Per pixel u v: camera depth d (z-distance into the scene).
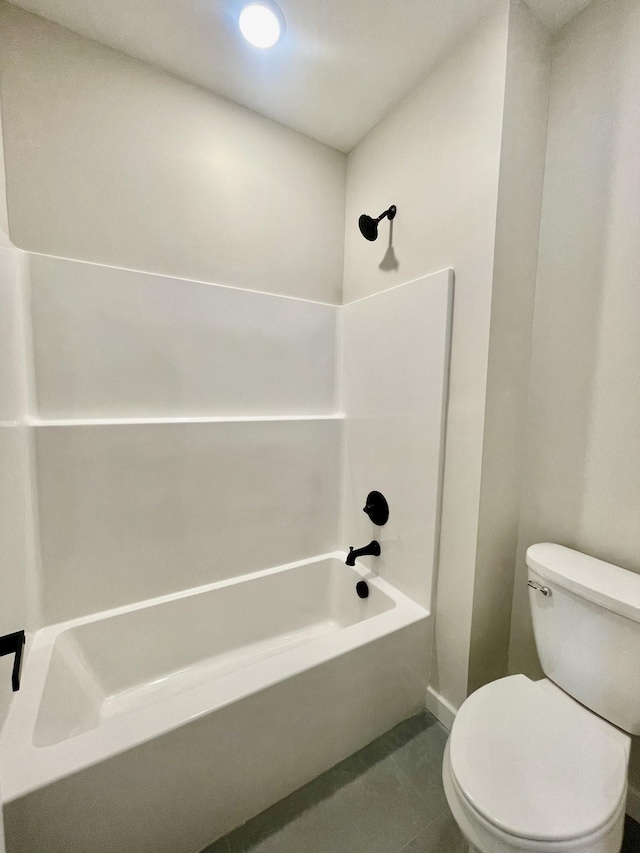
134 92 1.29
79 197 1.23
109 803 0.81
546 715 0.90
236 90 1.41
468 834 0.73
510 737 0.84
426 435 1.32
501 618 1.30
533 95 1.11
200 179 1.44
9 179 1.13
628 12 0.98
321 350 1.75
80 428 1.23
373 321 1.57
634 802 1.01
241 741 0.97
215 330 1.48
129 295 1.31
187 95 1.38
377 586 1.51
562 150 1.14
